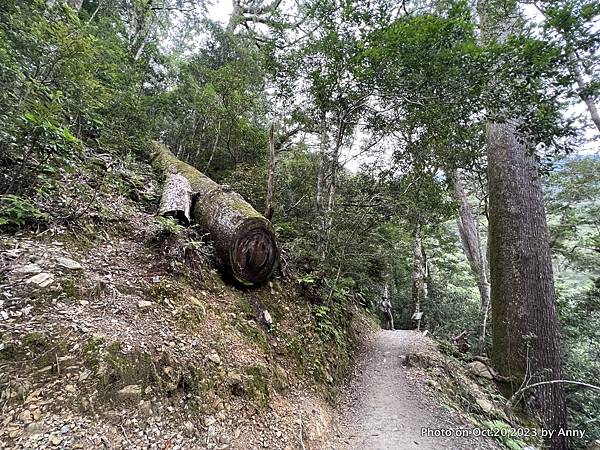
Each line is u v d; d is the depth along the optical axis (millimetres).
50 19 3791
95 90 4574
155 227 4176
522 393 5723
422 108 5102
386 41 4457
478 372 6586
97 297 2674
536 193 6863
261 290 4652
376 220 6746
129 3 10180
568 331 9508
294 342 4324
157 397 2240
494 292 6844
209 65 10375
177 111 8523
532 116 4098
